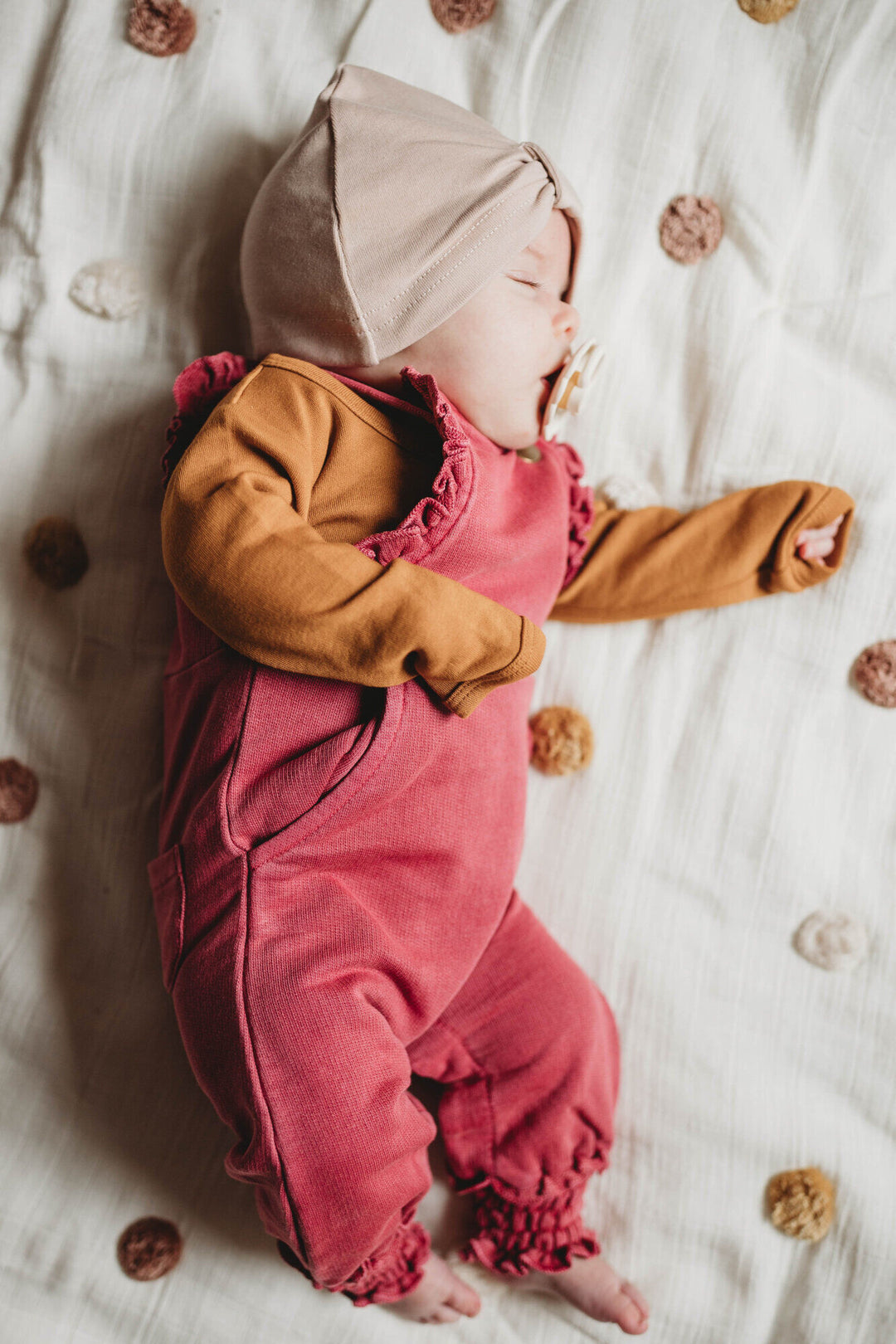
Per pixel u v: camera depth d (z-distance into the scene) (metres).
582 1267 0.89
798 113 1.00
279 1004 0.75
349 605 0.71
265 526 0.73
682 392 1.02
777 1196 0.94
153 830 0.97
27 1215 0.91
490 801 0.85
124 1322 0.90
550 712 1.02
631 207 1.01
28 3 0.98
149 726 0.98
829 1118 0.96
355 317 0.79
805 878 1.00
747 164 1.00
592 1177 0.97
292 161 0.81
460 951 0.85
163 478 0.91
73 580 0.97
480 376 0.82
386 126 0.80
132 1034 0.95
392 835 0.80
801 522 0.95
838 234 1.00
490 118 1.00
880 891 0.99
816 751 1.01
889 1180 0.94
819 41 0.99
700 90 0.99
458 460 0.78
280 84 0.98
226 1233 0.92
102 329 0.97
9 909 0.96
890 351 0.99
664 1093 0.97
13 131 0.98
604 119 1.00
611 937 1.00
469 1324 0.93
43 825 0.97
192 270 0.97
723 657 1.02
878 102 0.99
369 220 0.78
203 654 0.84
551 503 0.90
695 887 1.00
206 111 0.96
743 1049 0.98
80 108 0.95
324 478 0.81
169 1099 0.94
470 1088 0.91
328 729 0.79
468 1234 0.93
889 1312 0.91
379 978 0.80
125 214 0.97
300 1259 0.76
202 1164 0.94
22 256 0.96
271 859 0.77
